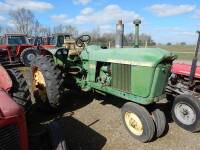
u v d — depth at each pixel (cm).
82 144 407
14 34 1364
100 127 470
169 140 425
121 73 455
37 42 1608
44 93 523
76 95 648
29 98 434
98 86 515
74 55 587
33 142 329
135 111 414
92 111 547
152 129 399
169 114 534
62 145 314
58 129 331
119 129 461
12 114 250
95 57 519
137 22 492
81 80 563
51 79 489
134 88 432
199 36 490
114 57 468
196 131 452
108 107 571
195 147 405
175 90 527
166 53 407
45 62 507
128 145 407
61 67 586
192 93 507
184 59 1488
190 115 451
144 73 410
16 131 253
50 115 526
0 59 1268
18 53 1310
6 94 292
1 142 240
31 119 500
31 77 563
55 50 590
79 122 491
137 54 426
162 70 409
